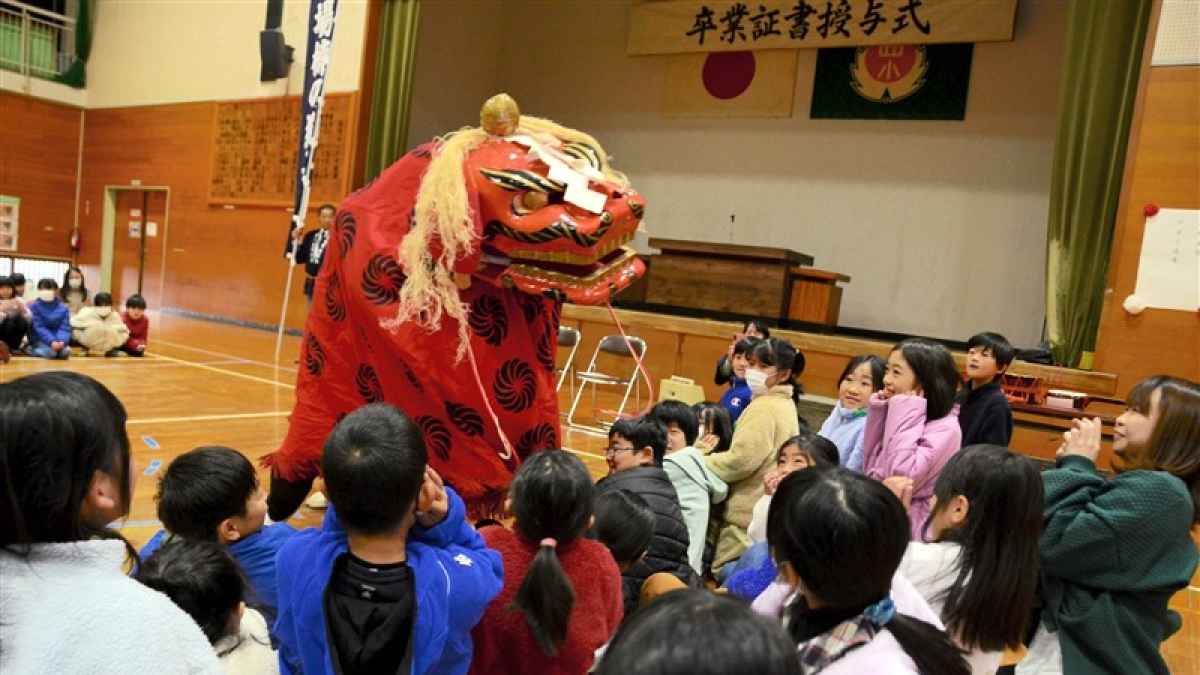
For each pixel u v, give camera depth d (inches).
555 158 95.3
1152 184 222.4
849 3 370.0
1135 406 73.0
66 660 31.3
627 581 83.1
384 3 383.9
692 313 317.4
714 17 404.2
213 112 449.7
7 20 482.3
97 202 504.1
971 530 56.9
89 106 507.8
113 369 266.5
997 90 345.7
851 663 40.3
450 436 95.9
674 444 115.3
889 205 368.5
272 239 425.7
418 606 49.4
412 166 97.7
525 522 62.6
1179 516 66.4
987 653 56.0
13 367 253.9
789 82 391.2
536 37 463.5
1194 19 218.1
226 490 69.8
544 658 60.6
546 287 92.9
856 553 41.1
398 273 95.1
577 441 220.1
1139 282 223.5
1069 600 69.7
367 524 49.1
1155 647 68.1
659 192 426.9
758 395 125.3
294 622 50.8
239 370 283.1
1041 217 336.8
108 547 34.9
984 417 110.4
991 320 346.3
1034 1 337.7
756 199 400.5
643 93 432.5
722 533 115.9
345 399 100.8
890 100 367.6
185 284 465.7
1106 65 249.1
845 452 113.7
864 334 356.5
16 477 32.1
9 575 32.4
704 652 23.9
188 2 461.1
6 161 482.6
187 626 35.4
